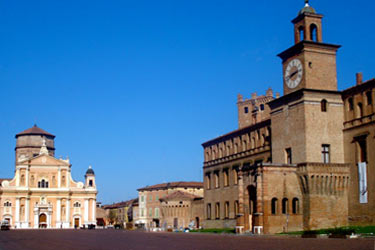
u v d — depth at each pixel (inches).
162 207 6328.7
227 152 4699.8
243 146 4382.4
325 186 3100.4
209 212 4970.5
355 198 3085.6
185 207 6003.9
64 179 7613.2
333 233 2373.3
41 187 7500.0
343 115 3248.0
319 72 3253.0
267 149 3924.7
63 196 7514.8
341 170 3134.8
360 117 3090.6
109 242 2456.9
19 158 7741.1
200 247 1873.8
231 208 4500.5
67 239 2898.6
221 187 4729.3
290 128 3294.8
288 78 3388.3
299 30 3358.8
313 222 3038.9
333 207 3102.9
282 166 3115.2
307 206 3073.3
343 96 3253.0
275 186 3085.6
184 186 7357.3
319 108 3191.4
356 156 3093.0
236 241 2284.7
